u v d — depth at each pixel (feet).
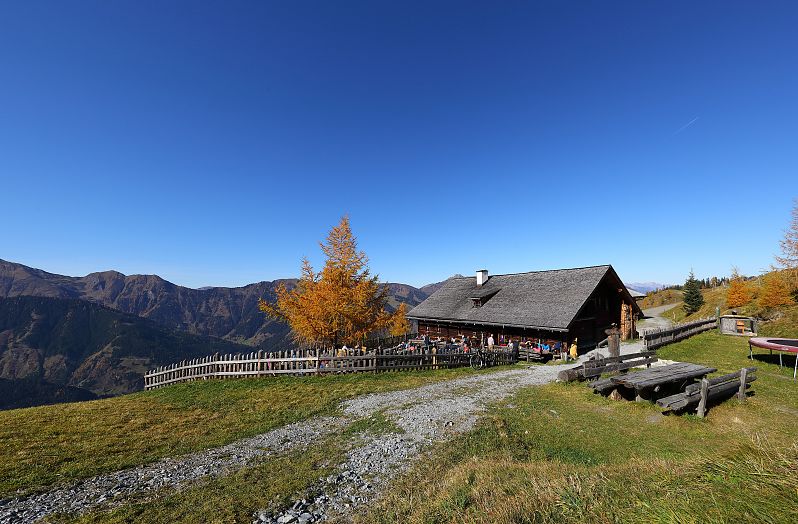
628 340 90.74
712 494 11.82
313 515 19.52
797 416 34.30
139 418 39.27
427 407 40.11
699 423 32.40
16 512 20.44
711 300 161.89
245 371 60.90
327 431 34.58
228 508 20.34
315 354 62.03
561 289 86.38
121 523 19.03
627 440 29.43
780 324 81.92
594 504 13.61
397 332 120.47
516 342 79.25
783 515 10.24
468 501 17.35
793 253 90.07
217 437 33.47
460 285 119.34
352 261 76.33
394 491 21.36
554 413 36.37
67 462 27.48
